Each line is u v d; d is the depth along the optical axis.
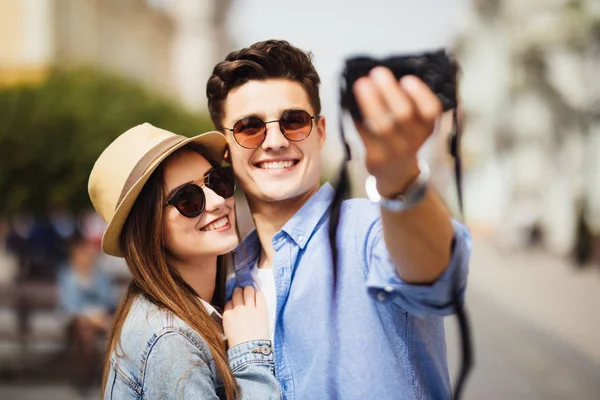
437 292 1.36
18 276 10.37
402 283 1.41
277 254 1.83
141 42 34.75
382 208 1.30
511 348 8.01
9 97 9.38
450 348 6.46
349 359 1.66
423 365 1.70
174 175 1.94
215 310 1.97
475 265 18.66
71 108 9.25
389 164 1.19
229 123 1.96
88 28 24.67
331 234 1.60
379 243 1.53
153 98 11.70
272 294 1.97
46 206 9.02
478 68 28.17
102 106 9.82
